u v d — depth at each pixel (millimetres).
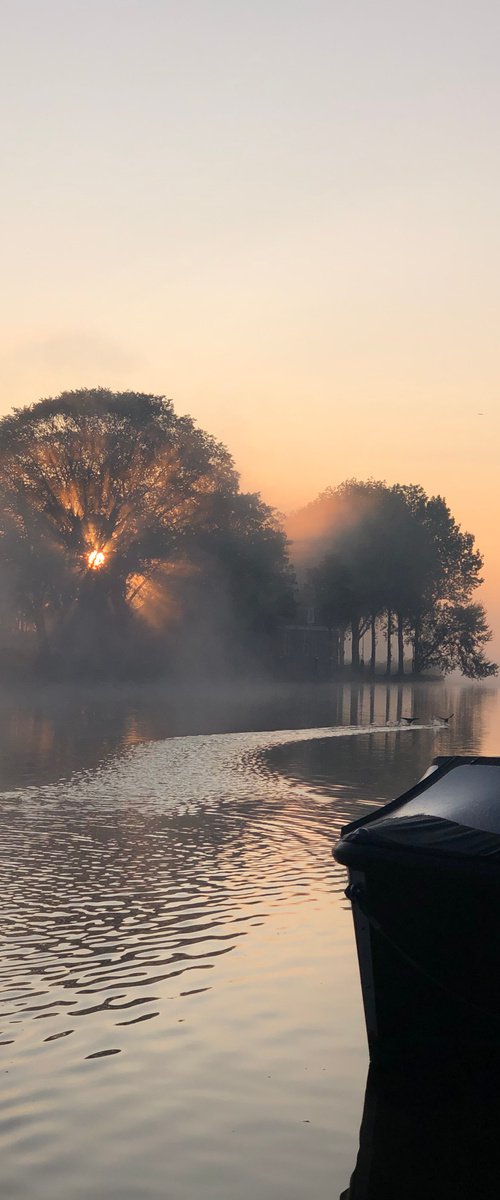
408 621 146875
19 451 86875
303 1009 9453
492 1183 6473
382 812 10750
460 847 8492
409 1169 6629
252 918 12391
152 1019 9117
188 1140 6969
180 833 18016
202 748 34250
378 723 50438
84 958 10773
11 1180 6410
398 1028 8695
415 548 138750
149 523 90688
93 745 34531
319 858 15969
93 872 14766
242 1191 6332
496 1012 8359
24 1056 8289
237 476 94875
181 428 91000
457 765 11055
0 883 14023
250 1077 8008
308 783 25531
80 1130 7078
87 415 87000
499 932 8164
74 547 86688
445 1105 7609
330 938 11594
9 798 21969
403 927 8594
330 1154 6820
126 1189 6320
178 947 11195
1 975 10211
